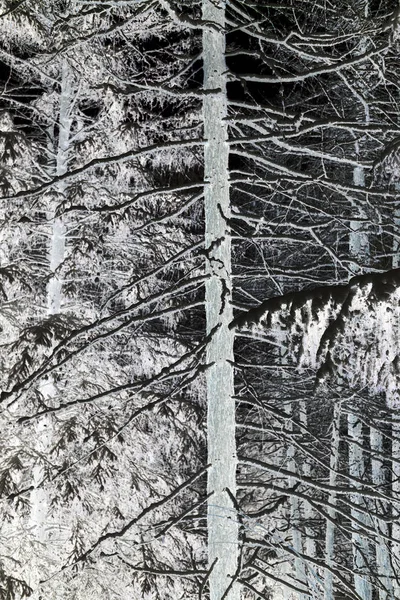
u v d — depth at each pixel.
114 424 8.20
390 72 7.34
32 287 8.95
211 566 5.39
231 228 5.92
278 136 5.56
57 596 7.60
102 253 8.96
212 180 5.94
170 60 9.11
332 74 9.04
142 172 8.74
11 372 7.70
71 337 5.63
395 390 3.78
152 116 8.73
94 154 8.65
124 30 8.15
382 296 3.62
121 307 10.02
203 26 5.87
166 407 8.68
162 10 8.08
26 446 7.87
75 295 9.22
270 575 5.19
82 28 7.74
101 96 8.41
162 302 9.18
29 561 7.61
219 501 5.57
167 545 8.83
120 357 9.94
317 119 5.44
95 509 8.45
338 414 6.86
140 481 8.77
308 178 5.69
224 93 6.10
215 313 5.80
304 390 8.95
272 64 5.84
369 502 8.59
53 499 7.89
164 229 9.52
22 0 6.26
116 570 8.24
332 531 6.39
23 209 8.02
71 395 8.72
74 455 8.36
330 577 5.57
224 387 5.71
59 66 9.66
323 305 4.03
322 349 3.74
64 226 9.46
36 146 8.80
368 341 3.73
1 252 8.81
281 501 5.39
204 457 10.28
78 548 7.89
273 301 4.46
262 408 5.43
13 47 9.39
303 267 6.27
